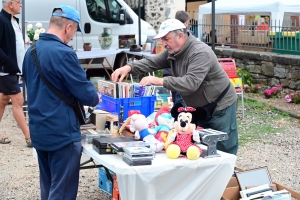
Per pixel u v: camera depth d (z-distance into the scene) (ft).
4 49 19.04
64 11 11.08
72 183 11.19
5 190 15.96
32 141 11.26
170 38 12.24
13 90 19.70
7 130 23.50
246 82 33.17
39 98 10.94
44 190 12.03
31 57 11.14
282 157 19.66
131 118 12.00
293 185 16.67
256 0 37.50
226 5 38.70
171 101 15.30
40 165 11.96
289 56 30.96
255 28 35.32
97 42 35.94
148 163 10.22
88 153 11.48
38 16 34.40
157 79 11.83
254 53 33.09
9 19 19.16
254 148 20.79
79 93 10.78
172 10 44.96
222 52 36.37
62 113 10.89
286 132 23.35
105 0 35.91
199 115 11.23
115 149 10.66
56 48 10.78
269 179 12.93
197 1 58.95
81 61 34.32
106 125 13.01
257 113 27.12
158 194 10.43
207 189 10.96
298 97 28.94
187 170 10.55
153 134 11.57
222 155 11.18
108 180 14.28
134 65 13.65
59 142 10.94
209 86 12.89
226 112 13.24
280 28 33.47
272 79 32.07
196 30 39.73
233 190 12.36
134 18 37.01
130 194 10.12
